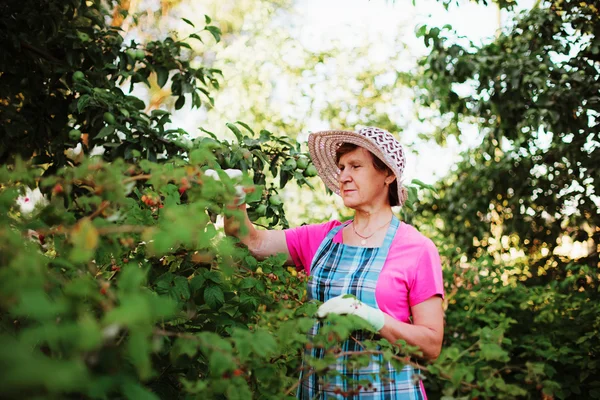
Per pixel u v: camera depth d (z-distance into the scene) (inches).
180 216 50.9
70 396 46.3
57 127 131.5
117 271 70.6
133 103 114.9
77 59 130.0
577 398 155.2
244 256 80.6
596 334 155.2
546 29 199.0
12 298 39.8
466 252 224.5
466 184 227.1
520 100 193.0
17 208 59.7
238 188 81.0
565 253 215.6
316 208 276.8
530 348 152.6
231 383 55.0
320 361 59.0
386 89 295.4
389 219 87.4
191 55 323.6
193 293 76.7
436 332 78.8
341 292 81.4
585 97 183.6
